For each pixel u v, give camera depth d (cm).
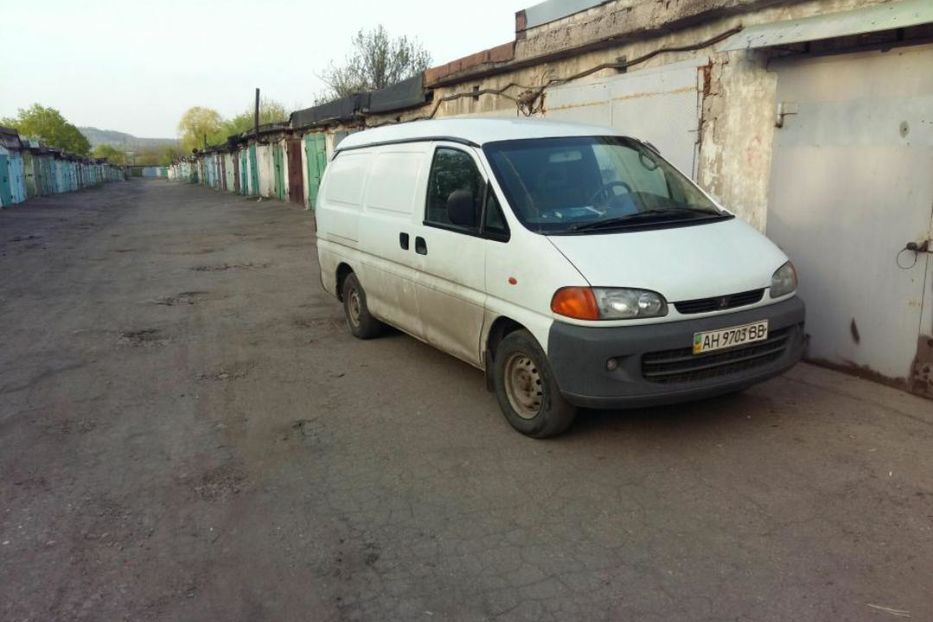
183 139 10656
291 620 285
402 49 3612
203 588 308
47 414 521
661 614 280
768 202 595
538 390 437
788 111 562
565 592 296
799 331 442
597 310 388
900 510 347
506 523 352
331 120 2123
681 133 698
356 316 700
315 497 385
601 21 816
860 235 515
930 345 477
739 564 310
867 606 280
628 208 463
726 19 636
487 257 459
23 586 312
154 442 467
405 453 436
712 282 403
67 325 803
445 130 543
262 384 578
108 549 340
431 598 296
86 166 6662
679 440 436
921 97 463
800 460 404
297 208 2683
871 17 471
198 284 1062
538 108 981
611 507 362
